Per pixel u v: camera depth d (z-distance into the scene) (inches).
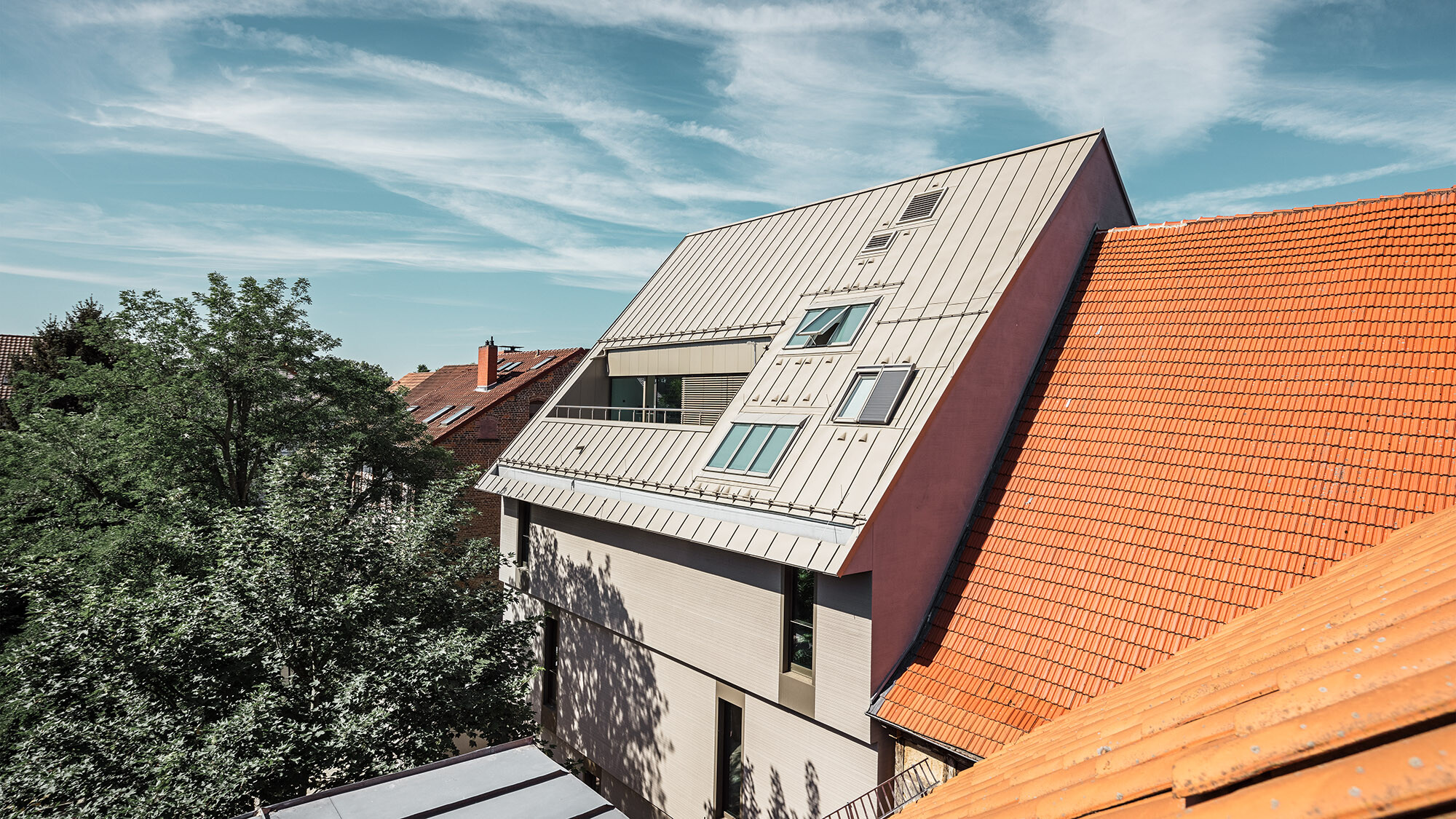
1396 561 212.8
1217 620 357.4
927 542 453.4
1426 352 390.0
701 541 503.5
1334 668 102.4
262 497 742.5
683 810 574.2
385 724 424.2
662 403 748.0
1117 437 457.4
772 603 495.5
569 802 233.5
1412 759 63.3
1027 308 514.9
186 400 840.9
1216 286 490.6
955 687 409.1
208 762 392.8
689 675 572.1
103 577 722.2
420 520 602.5
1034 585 425.7
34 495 887.7
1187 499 408.8
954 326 494.6
